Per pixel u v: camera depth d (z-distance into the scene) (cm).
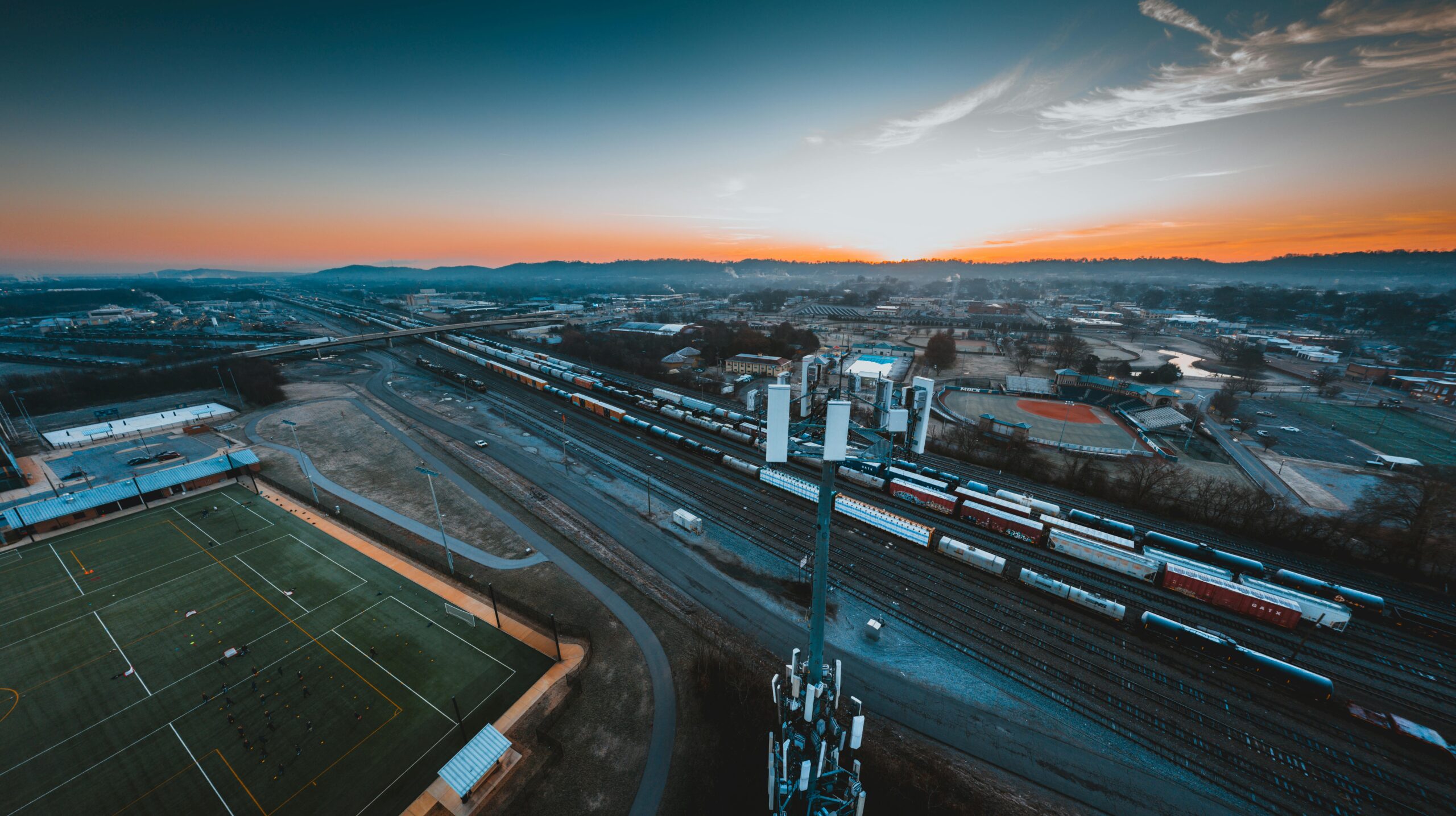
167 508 7981
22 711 4550
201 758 4147
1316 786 4150
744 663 5097
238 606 5875
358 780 3994
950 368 19112
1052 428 12888
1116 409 14262
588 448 10788
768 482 9112
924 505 8338
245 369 15525
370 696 4725
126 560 6669
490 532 7456
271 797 3862
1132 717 4725
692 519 7556
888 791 3916
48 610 5788
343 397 14125
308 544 7075
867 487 9075
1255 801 4028
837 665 2770
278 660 5125
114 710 4572
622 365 18162
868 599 6178
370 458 10019
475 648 5316
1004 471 10019
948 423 13050
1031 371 18812
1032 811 3875
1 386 13662
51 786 3934
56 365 17612
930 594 6294
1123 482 9094
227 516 7769
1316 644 5662
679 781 4009
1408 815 3947
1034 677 5134
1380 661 5441
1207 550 7131
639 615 5822
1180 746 4462
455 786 3728
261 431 11438
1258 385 17175
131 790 3909
